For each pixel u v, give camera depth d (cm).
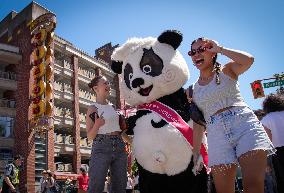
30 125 2859
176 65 454
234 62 331
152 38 481
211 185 420
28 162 2783
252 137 303
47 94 2841
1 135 2880
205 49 337
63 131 3503
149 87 448
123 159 475
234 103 326
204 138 421
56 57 3616
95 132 453
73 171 3306
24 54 3127
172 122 418
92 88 521
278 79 2117
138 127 435
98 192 452
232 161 313
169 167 408
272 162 489
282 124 488
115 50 502
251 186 291
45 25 2966
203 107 343
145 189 423
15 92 3055
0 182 1027
